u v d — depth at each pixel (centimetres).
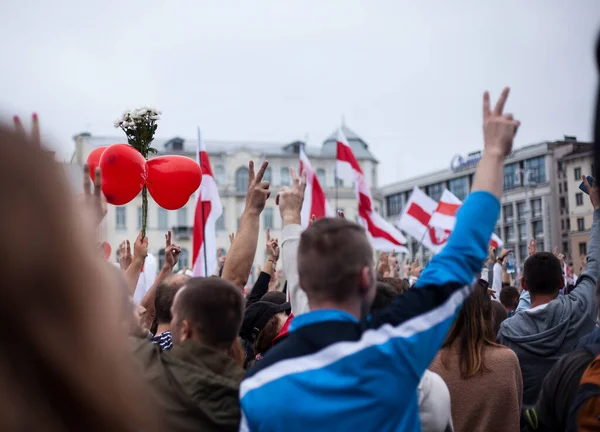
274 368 221
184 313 278
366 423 212
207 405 253
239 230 374
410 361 216
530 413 274
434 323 221
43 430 90
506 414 353
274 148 7581
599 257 411
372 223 1352
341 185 7394
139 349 263
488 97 246
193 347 271
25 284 89
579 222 5806
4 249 88
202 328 275
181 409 251
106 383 95
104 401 94
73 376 92
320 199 1181
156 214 6619
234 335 282
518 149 6744
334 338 223
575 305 421
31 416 90
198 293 277
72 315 93
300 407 213
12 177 91
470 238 233
